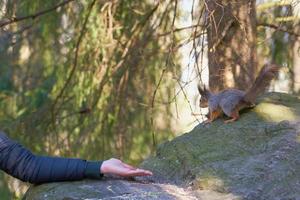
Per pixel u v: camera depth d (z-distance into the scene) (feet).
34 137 29.04
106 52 27.61
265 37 27.45
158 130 30.19
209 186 13.16
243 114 15.42
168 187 13.44
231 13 22.77
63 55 30.53
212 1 21.79
